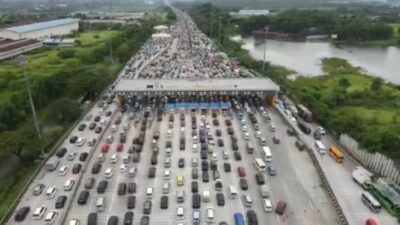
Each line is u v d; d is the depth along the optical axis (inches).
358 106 5270.7
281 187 3307.1
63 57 7859.3
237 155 3816.4
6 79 5861.2
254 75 6993.1
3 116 4242.1
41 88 5216.5
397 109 5078.7
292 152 3973.9
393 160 3353.8
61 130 4530.0
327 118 4608.8
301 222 2839.6
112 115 5044.3
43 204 3056.1
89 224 2765.7
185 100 5551.2
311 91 5684.1
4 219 2832.2
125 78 6397.6
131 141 4232.3
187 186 3304.6
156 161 3715.6
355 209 2970.0
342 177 3440.0
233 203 3070.9
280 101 5556.1
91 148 4050.2
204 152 3863.2
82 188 3280.0
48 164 3575.3
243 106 5383.9
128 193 3196.4
